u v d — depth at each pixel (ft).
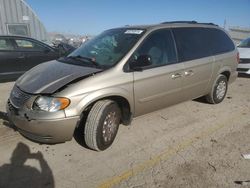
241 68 29.60
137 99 13.16
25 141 13.14
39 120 10.67
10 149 12.41
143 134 14.32
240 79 29.66
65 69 12.54
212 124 15.88
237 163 11.64
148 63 12.80
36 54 27.78
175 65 14.79
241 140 13.83
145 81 13.23
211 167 11.31
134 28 14.71
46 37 54.29
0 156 11.84
